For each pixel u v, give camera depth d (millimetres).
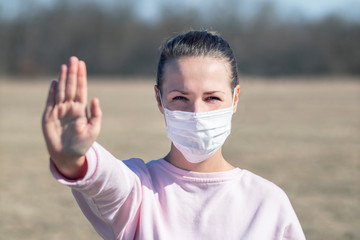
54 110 1467
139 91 38312
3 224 6527
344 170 9852
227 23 73938
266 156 11352
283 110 22953
